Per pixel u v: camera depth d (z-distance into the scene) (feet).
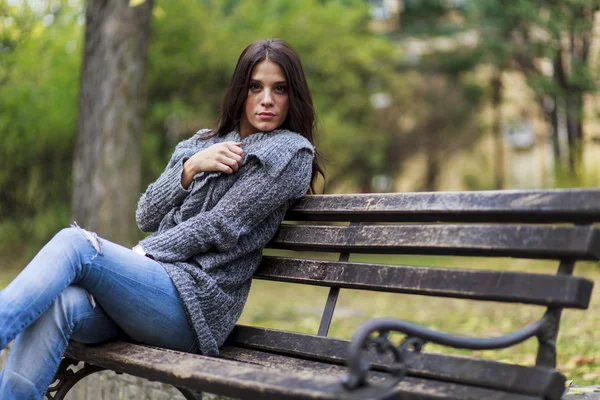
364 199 8.11
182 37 42.75
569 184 37.11
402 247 7.42
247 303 26.84
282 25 46.47
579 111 45.44
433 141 66.69
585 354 15.05
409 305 25.89
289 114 9.23
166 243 8.28
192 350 8.48
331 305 8.23
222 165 8.51
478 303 25.72
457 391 6.13
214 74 43.21
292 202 8.97
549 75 51.70
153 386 10.93
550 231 6.26
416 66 63.16
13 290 7.21
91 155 23.50
